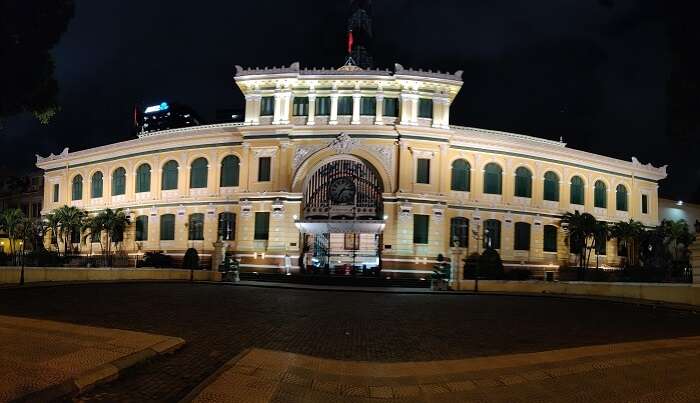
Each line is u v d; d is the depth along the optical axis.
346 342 13.10
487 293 32.34
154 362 9.59
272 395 7.82
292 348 11.96
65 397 7.08
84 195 55.66
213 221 46.66
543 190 48.91
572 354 11.66
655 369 10.03
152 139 50.16
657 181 56.00
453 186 45.78
